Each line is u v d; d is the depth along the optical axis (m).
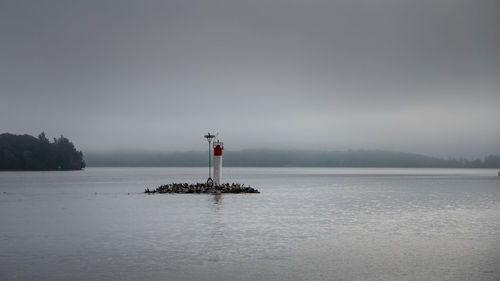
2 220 51.94
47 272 27.22
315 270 27.86
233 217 54.19
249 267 28.53
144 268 28.19
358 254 32.44
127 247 34.72
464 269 28.11
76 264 29.16
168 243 36.38
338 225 47.47
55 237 39.41
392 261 30.28
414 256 31.77
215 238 38.84
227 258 31.02
